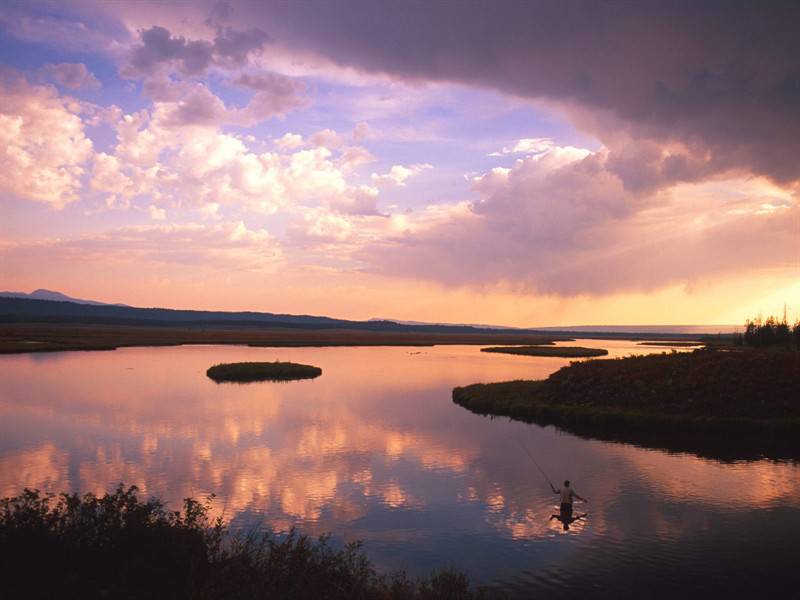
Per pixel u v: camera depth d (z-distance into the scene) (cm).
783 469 2698
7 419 3772
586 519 1992
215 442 3184
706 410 3859
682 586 1459
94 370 7125
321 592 1158
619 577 1519
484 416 4219
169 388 5519
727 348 12756
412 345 17200
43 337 14512
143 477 2461
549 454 2997
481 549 1723
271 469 2636
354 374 7425
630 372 4669
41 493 2155
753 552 1688
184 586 1058
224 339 16925
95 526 1176
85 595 985
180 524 1288
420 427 3759
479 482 2464
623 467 2736
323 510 2080
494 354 13025
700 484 2431
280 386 5894
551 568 1575
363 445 3186
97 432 3394
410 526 1914
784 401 3744
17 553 1037
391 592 1283
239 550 1343
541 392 4931
